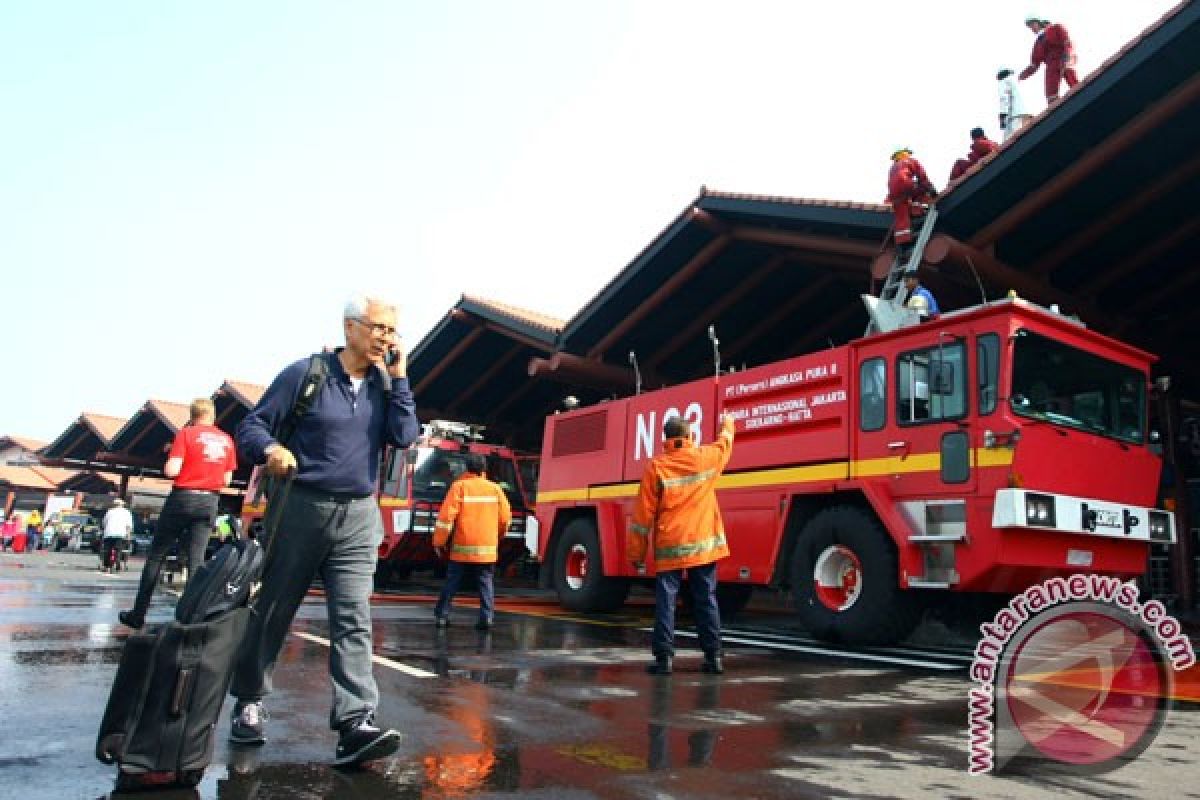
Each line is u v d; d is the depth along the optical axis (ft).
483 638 22.76
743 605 33.83
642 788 9.15
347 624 10.28
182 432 21.65
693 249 43.47
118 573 49.29
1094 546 21.86
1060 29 37.60
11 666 15.20
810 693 15.39
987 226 31.81
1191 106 27.61
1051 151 29.60
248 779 9.10
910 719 13.12
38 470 149.38
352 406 10.73
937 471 21.91
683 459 17.94
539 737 11.32
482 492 25.31
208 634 8.97
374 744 9.45
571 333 48.98
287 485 10.39
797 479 25.75
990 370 21.38
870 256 36.27
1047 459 20.85
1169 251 35.24
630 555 17.97
